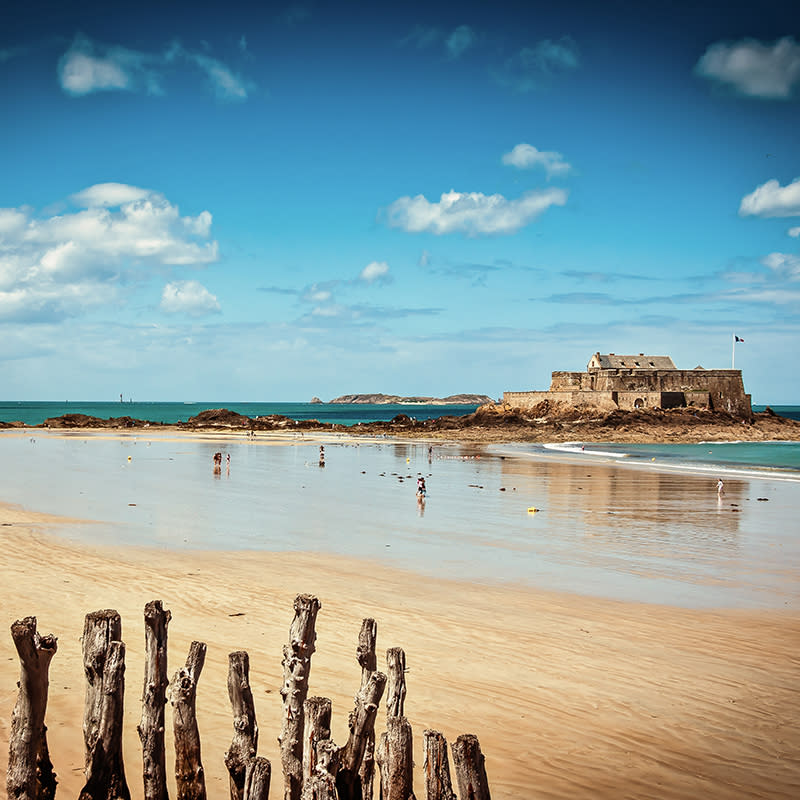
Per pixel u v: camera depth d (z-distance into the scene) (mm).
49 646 5402
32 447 73000
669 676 12180
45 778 5973
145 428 121125
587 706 10688
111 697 5957
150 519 28016
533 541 25969
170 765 8055
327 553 22516
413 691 10828
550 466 60594
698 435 106500
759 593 18766
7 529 23969
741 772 8891
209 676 10633
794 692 11625
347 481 46188
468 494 40500
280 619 14133
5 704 9109
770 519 32344
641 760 9070
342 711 9641
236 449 75688
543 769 8680
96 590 15711
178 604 14969
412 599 16781
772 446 97625
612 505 36562
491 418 116312
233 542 23781
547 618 15648
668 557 23531
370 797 6688
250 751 6289
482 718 10016
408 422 123188
